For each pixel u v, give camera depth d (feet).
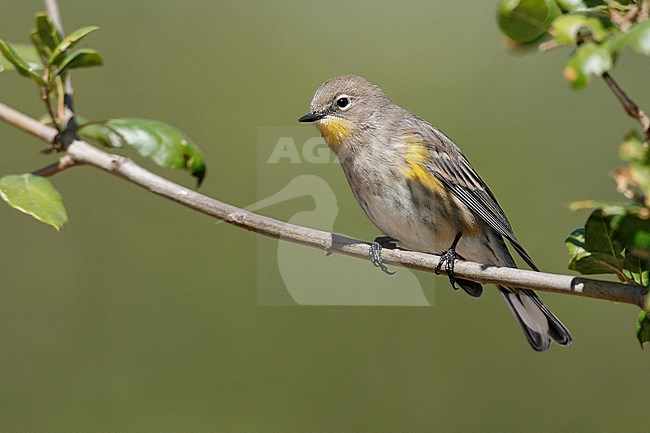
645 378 40.70
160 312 40.93
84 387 40.11
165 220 41.91
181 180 42.14
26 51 24.32
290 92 44.42
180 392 40.16
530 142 43.04
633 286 17.76
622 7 15.78
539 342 25.40
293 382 40.29
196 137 43.21
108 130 23.89
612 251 17.70
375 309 40.52
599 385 40.68
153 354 40.50
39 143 41.73
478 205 27.30
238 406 40.04
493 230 28.04
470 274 22.11
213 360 40.45
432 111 43.83
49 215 20.27
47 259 41.24
